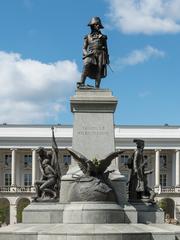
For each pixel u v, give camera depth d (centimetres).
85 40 3291
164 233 2520
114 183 2947
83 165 2850
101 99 3078
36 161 14462
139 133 14438
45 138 14350
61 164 13988
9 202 13925
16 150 14525
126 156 13788
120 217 2736
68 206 2775
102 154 3039
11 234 2517
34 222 2848
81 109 3081
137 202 3041
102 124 3070
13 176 14388
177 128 14638
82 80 3216
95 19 3319
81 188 2794
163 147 14475
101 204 2731
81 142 3052
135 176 3125
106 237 2412
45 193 3012
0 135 14450
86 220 2675
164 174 15062
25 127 14550
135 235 2459
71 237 2414
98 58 3228
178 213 13850
